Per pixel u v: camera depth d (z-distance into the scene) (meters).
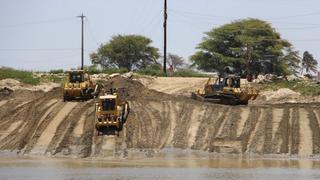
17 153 133.62
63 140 135.38
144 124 141.50
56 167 115.94
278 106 153.12
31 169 113.44
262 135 135.62
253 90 179.25
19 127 145.00
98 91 166.50
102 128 138.62
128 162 123.31
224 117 143.12
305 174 108.12
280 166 117.88
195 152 132.38
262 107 148.12
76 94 159.38
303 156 129.00
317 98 196.62
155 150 133.00
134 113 146.25
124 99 149.75
